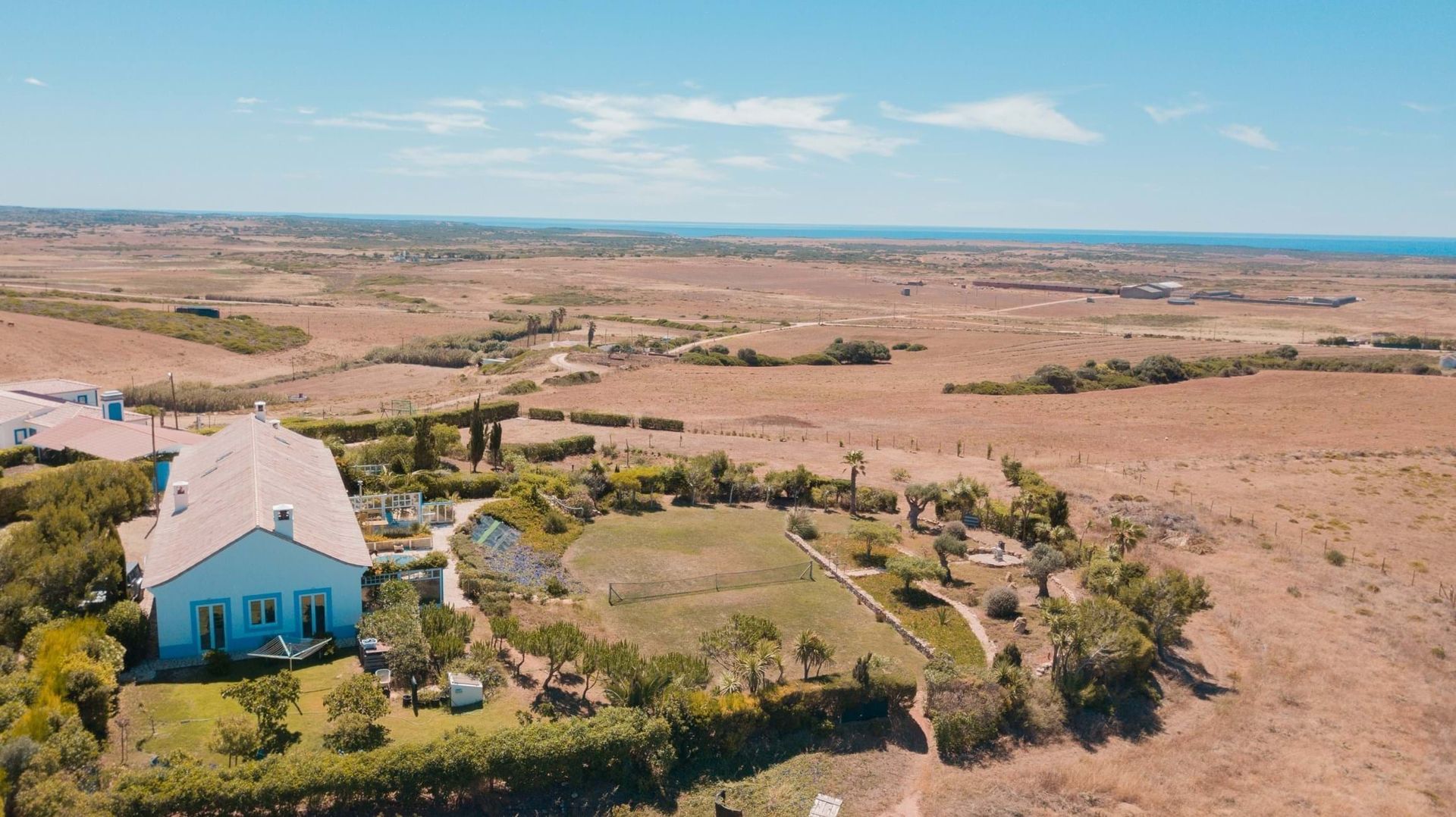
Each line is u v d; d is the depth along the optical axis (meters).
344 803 30.03
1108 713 41.53
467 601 46.53
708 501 71.44
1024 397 128.38
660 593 51.62
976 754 37.94
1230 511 74.94
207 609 38.84
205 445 60.16
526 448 78.94
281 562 39.62
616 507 67.62
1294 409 119.94
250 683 32.88
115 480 54.03
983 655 44.75
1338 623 53.16
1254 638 50.69
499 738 31.81
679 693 36.03
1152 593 47.81
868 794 34.94
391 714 35.19
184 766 28.83
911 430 104.62
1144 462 90.06
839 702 38.56
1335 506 77.12
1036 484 74.31
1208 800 35.81
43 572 39.34
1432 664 48.41
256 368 148.88
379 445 69.25
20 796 25.47
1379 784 37.47
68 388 83.75
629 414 106.25
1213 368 151.00
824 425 105.81
